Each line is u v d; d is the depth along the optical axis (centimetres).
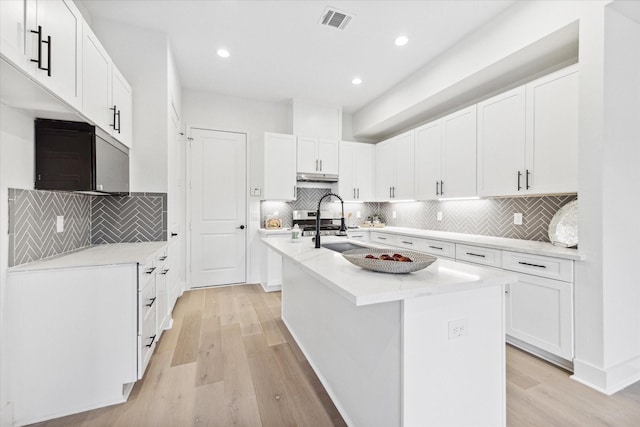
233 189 421
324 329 188
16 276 152
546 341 207
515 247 227
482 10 238
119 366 170
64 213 205
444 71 299
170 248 284
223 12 243
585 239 187
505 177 260
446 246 300
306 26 261
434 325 119
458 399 125
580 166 190
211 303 344
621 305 187
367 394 138
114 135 213
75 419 157
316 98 426
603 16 178
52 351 158
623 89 188
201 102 401
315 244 225
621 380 185
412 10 239
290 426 153
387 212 498
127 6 237
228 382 190
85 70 170
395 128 448
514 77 273
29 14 120
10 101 147
